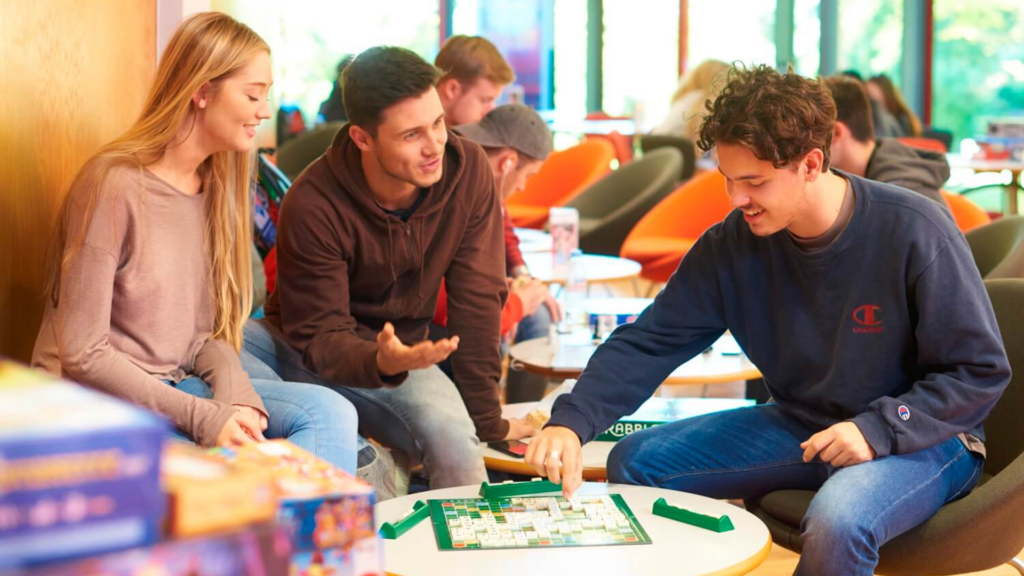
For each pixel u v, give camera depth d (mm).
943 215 1943
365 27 9531
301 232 2371
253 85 2094
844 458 1853
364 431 2475
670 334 2150
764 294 2086
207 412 1943
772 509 2055
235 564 733
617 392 2088
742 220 2102
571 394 2059
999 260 2879
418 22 9656
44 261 2158
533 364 2809
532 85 9977
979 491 1855
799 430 2117
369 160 2348
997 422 2115
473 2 9797
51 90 2375
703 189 5320
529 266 3924
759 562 1629
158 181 2057
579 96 9945
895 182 3375
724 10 9625
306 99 9438
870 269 1938
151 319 2061
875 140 3488
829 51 9422
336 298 2391
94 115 2574
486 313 2521
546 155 3357
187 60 2047
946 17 9141
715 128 1843
